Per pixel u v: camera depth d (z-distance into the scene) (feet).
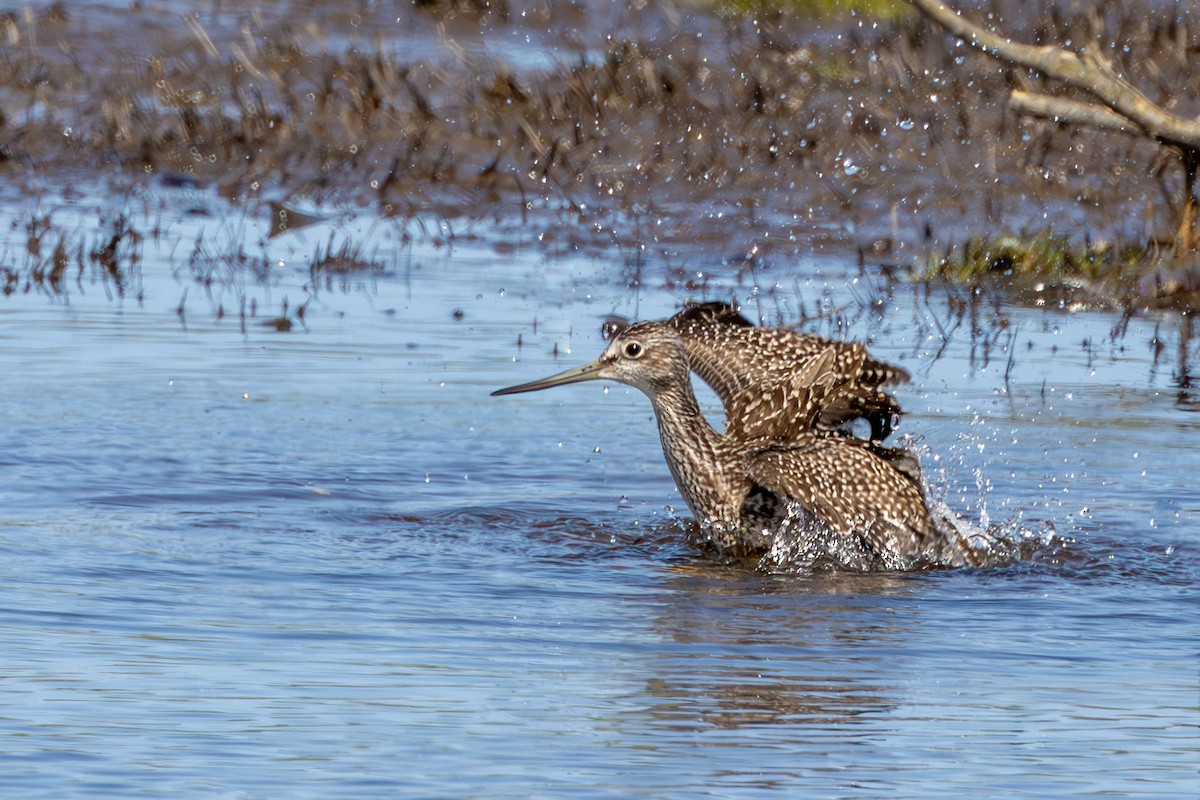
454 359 50.31
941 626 31.09
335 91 79.87
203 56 85.56
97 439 41.45
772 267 62.75
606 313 55.88
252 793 22.72
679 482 37.35
